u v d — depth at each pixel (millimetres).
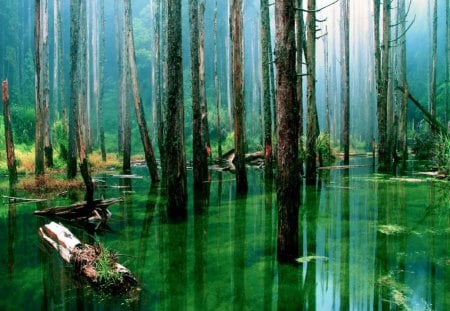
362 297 4910
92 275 5527
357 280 5434
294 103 5895
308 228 8117
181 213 9477
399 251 6570
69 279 5625
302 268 5922
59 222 8961
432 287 5168
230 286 5355
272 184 14742
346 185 13711
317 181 14820
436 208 9781
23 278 5691
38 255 6703
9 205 10820
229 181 15953
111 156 27781
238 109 12789
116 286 5219
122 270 5367
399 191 12289
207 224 8750
